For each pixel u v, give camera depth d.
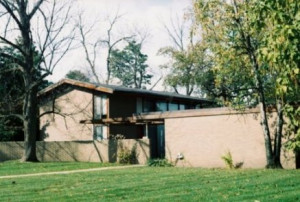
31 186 15.42
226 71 21.30
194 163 25.20
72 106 36.72
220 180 15.73
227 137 23.88
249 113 22.98
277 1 4.85
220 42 20.77
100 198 11.82
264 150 22.36
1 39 29.64
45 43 30.44
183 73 46.84
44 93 38.09
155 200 11.10
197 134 25.23
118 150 29.50
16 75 36.06
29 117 31.59
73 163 28.91
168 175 18.36
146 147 27.80
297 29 4.61
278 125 20.73
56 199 11.87
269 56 4.84
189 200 10.92
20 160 31.44
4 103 33.16
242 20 20.14
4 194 13.24
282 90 4.94
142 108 37.09
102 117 34.53
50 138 38.03
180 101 41.22
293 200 10.36
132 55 80.81
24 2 30.58
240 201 10.48
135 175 18.77
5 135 39.69
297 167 21.17
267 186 13.34
